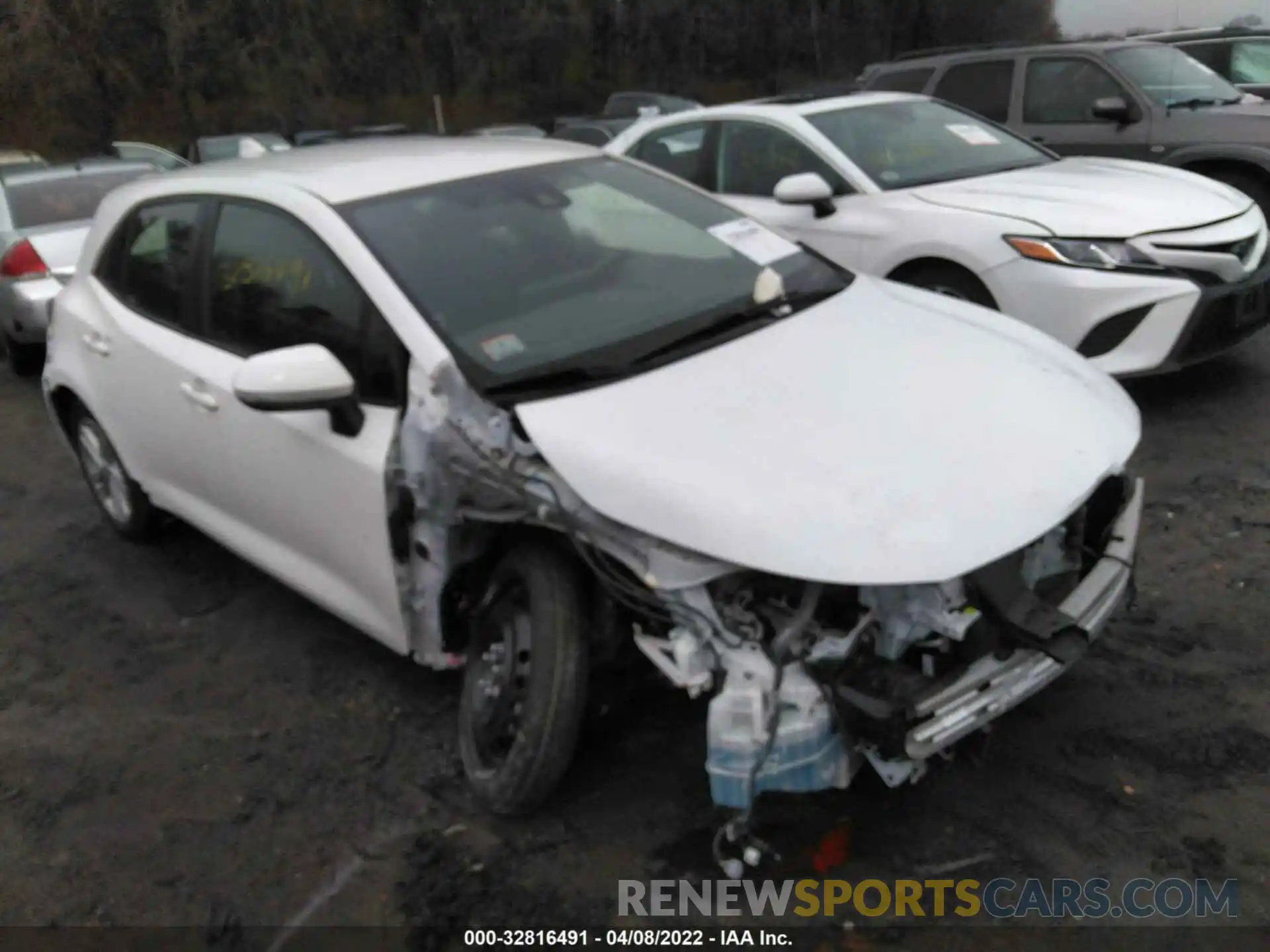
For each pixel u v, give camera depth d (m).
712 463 2.88
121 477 5.12
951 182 6.29
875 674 2.76
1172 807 3.09
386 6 36.94
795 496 2.76
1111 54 8.47
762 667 2.72
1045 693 3.58
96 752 3.84
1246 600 4.01
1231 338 5.49
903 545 2.66
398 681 4.07
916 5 34.78
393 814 3.38
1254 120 7.79
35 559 5.41
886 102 6.98
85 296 4.94
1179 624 3.91
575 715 3.04
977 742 3.25
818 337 3.54
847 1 36.38
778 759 2.72
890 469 2.84
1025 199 5.77
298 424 3.62
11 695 4.25
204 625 4.62
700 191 4.50
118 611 4.81
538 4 38.53
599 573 2.95
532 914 2.96
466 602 3.48
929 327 3.68
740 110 6.92
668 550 2.80
